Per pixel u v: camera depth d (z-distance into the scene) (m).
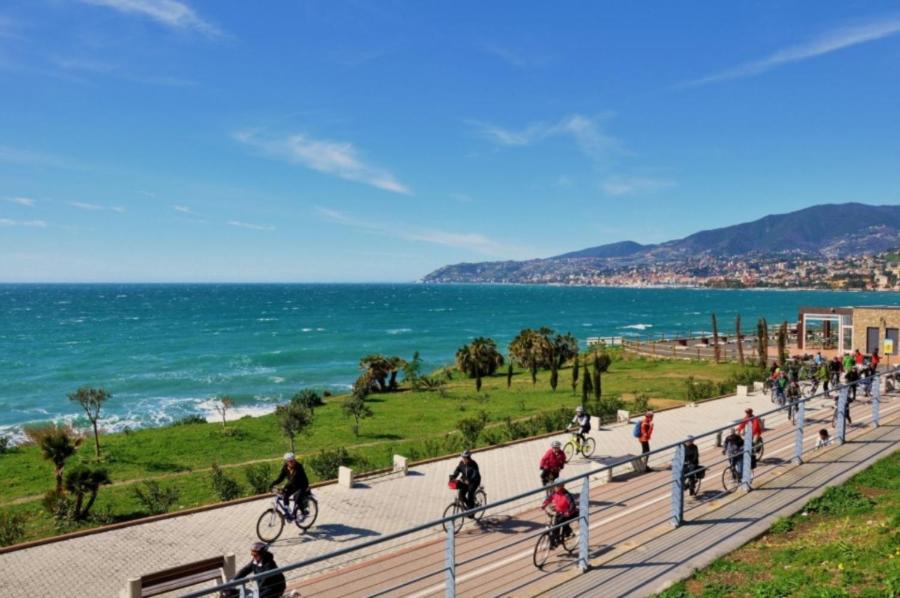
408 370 54.28
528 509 15.86
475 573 11.38
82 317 158.88
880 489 13.80
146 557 13.88
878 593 8.31
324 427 36.50
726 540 11.51
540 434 27.23
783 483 14.80
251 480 21.83
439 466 21.28
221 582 11.35
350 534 15.01
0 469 28.44
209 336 112.00
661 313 191.88
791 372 30.59
